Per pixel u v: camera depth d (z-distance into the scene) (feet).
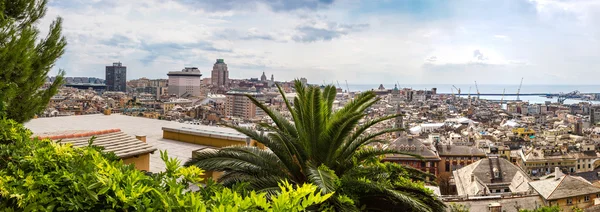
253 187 22.06
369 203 23.98
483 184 171.73
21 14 25.90
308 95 24.12
